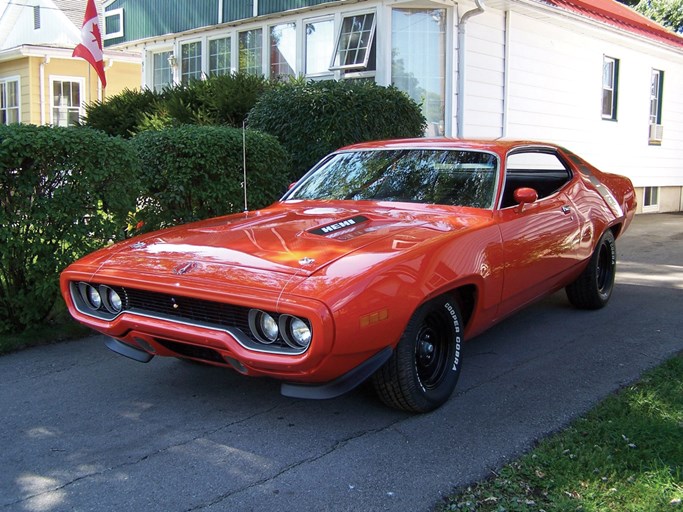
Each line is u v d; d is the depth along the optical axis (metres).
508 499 2.83
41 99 17.89
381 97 8.80
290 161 7.75
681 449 3.23
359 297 3.06
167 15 13.68
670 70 16.91
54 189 4.95
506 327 5.53
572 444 3.30
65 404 3.92
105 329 3.64
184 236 3.99
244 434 3.51
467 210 4.30
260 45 12.17
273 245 3.59
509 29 11.54
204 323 3.29
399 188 4.66
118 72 19.23
